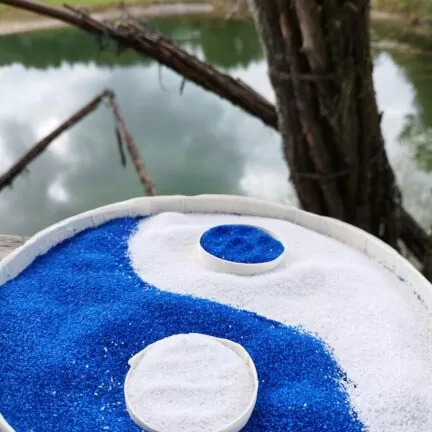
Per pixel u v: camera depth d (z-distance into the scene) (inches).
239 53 147.7
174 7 165.8
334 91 57.0
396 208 71.8
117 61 161.3
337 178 63.8
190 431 28.5
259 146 122.3
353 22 54.2
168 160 116.2
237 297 40.4
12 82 148.5
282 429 29.6
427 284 40.8
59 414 30.4
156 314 38.0
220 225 48.3
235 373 32.5
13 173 104.6
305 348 35.6
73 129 130.2
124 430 29.0
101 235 49.5
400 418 30.7
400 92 129.0
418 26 137.6
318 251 47.1
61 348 35.0
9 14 169.8
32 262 45.9
